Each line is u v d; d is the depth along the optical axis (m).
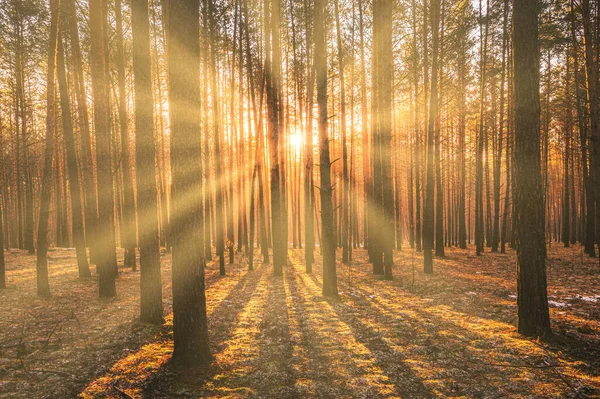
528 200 5.99
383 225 12.58
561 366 4.88
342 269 15.34
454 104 20.28
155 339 6.42
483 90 19.80
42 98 22.12
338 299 9.50
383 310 8.21
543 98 20.06
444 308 8.14
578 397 4.13
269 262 18.64
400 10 16.06
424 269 13.38
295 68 17.23
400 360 5.37
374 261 13.67
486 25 18.78
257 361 5.45
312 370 5.12
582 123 16.52
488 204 24.48
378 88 13.52
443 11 15.16
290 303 9.21
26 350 5.75
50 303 8.92
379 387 4.56
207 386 4.65
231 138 20.95
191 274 5.28
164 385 4.67
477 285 10.59
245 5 15.61
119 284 11.78
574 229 25.70
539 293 5.89
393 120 22.83
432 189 13.37
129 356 5.59
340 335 6.55
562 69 19.47
